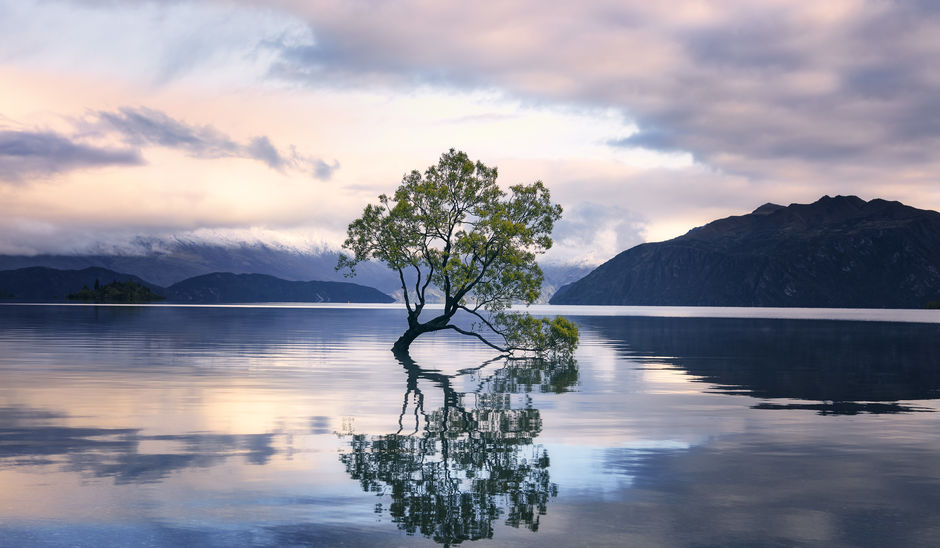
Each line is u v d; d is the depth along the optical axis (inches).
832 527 453.4
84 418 850.8
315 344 2389.3
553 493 526.0
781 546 419.8
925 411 945.5
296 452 660.1
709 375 1440.7
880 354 2049.7
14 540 418.3
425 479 564.1
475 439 729.6
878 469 605.6
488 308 1989.4
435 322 2053.4
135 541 418.6
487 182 2005.4
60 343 2308.1
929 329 4057.6
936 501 511.2
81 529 438.3
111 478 559.5
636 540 427.5
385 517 466.9
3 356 1784.0
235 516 466.3
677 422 846.5
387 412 911.7
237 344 2341.3
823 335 3297.2
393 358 1833.2
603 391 1160.8
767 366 1654.8
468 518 466.0
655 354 2058.3
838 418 880.9
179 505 488.7
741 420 864.9
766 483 557.9
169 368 1494.8
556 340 1932.8
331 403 993.5
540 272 1952.5
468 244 1926.7
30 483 543.2
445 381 1295.5
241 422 826.8
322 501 500.7
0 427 789.2
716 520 466.0
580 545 419.2
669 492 530.6
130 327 3577.8
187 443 700.7
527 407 968.9
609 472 590.9
